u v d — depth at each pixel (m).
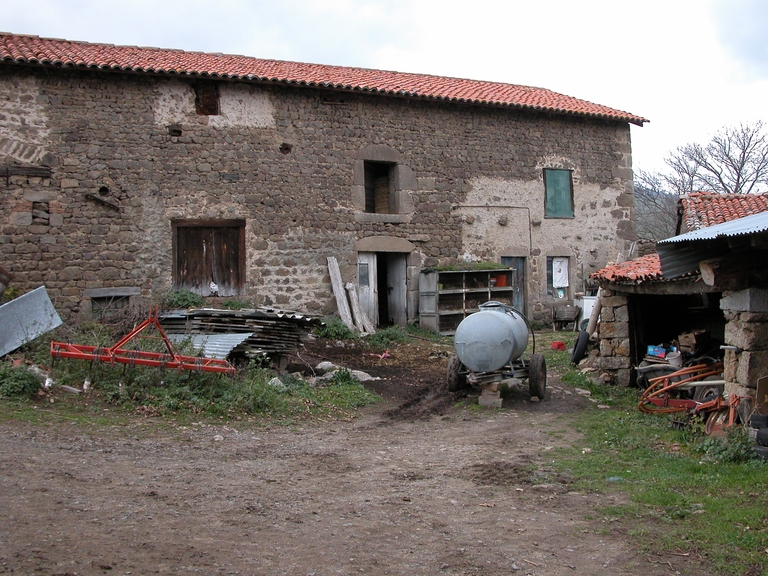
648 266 9.68
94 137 12.25
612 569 3.83
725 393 7.00
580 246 16.59
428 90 14.95
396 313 15.16
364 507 4.73
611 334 10.10
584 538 4.28
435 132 15.05
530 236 16.03
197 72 12.56
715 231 6.17
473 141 15.45
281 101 13.62
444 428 7.77
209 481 5.09
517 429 7.65
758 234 5.72
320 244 13.88
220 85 13.15
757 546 4.10
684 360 9.15
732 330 6.91
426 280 14.73
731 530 4.34
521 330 9.01
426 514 4.65
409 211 14.79
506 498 5.09
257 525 4.21
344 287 14.04
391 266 15.28
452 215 15.22
